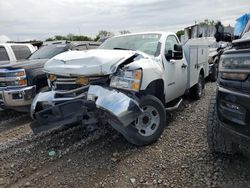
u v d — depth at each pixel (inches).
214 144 139.0
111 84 156.1
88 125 164.4
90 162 152.2
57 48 325.4
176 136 180.5
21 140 193.2
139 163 146.9
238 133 108.2
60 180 135.0
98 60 159.5
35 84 234.7
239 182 121.3
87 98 153.7
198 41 432.1
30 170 147.4
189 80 249.9
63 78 169.9
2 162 158.9
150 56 188.7
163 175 132.6
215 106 135.0
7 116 264.4
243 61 103.7
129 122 149.6
